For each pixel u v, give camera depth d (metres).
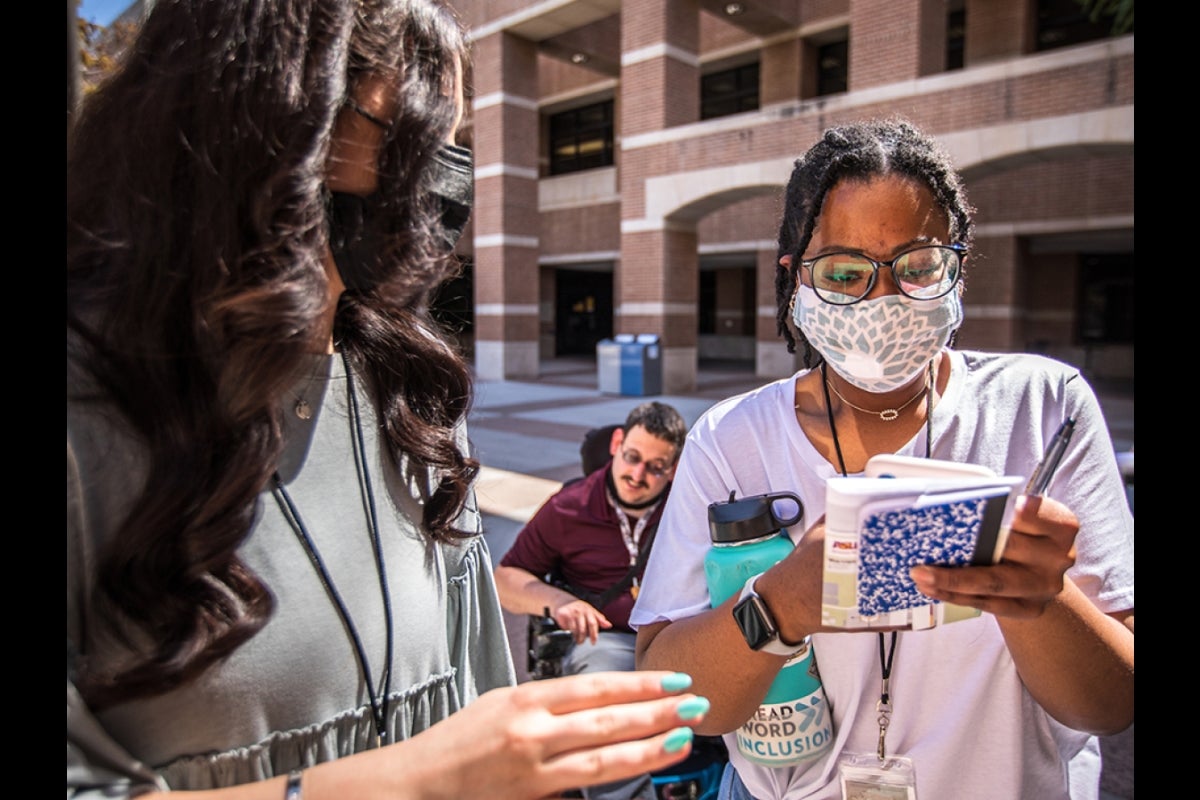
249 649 0.83
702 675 1.11
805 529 1.26
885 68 12.16
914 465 0.96
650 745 0.73
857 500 0.84
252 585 0.82
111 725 0.79
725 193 14.34
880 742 1.19
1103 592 1.14
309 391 0.96
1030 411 1.23
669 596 1.29
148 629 0.77
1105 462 1.20
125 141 0.81
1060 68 10.34
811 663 1.20
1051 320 19.39
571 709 0.74
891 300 1.12
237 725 0.83
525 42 18.61
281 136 0.82
